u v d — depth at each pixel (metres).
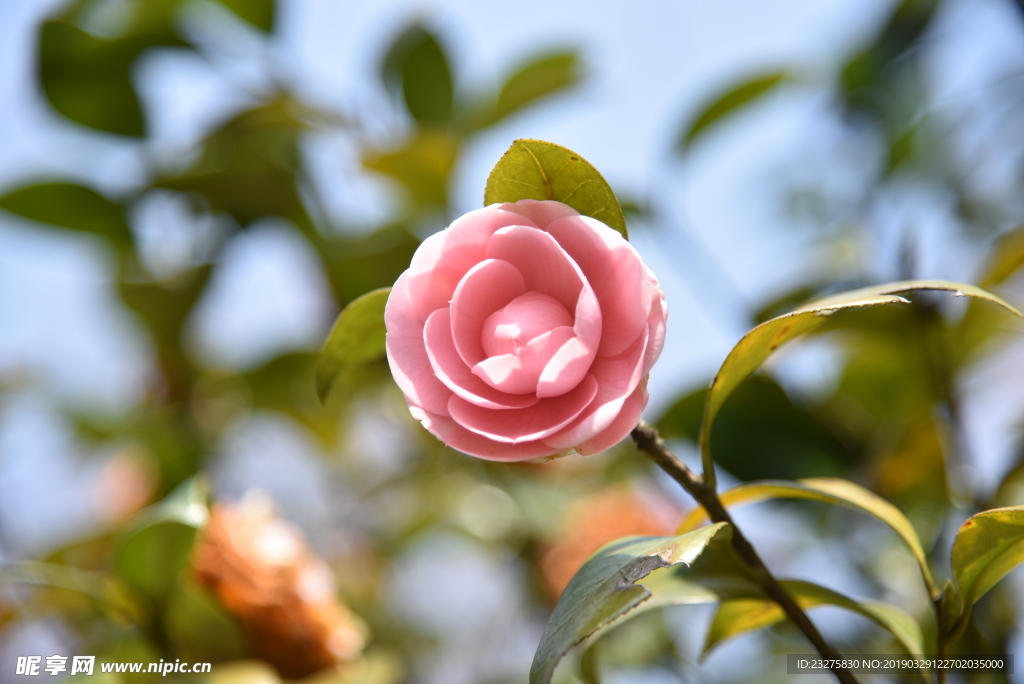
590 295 0.56
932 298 0.79
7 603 0.95
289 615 0.76
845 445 0.77
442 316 0.58
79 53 0.99
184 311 1.12
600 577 0.57
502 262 0.58
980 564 0.60
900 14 0.97
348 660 0.79
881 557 0.90
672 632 1.05
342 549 1.30
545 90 1.04
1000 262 0.76
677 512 1.12
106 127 1.03
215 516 0.79
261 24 1.03
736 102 0.89
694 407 0.76
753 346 0.59
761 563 0.60
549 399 0.57
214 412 1.23
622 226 0.59
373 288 0.97
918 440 0.77
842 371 0.90
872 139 1.09
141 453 1.18
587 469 1.25
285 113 1.00
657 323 0.57
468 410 0.58
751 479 0.75
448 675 1.25
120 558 0.74
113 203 1.02
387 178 0.97
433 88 1.04
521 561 1.20
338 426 1.19
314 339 1.10
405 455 1.27
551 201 0.58
